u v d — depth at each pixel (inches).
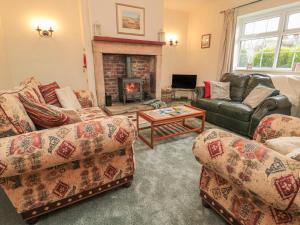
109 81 165.9
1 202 53.7
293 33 124.5
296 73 121.3
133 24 149.1
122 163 55.2
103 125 46.4
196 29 191.8
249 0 138.5
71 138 41.9
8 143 38.1
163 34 162.7
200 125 117.6
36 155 38.3
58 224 46.2
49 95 84.7
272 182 27.6
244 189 33.2
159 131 108.2
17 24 124.9
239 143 35.6
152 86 180.4
